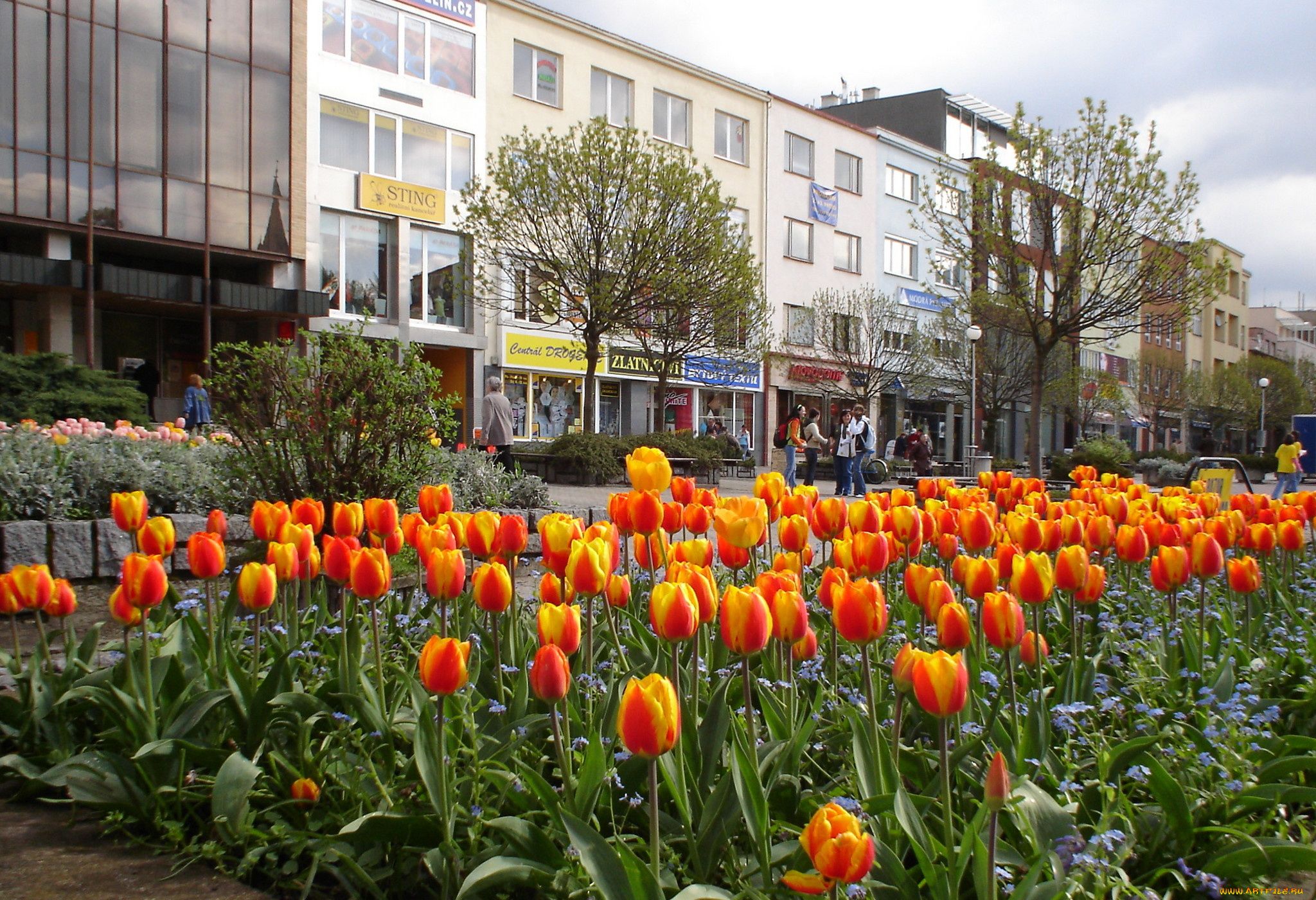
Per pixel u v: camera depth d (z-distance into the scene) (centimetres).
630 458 320
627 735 176
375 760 274
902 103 4753
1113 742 294
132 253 2269
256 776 256
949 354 3581
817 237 3844
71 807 295
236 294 2267
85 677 312
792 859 214
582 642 342
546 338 2902
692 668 297
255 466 580
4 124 1994
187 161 2230
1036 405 1928
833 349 3550
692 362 3309
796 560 328
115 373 2286
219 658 318
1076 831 221
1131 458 3055
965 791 252
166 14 2194
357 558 274
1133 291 1820
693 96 3362
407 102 2616
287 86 2392
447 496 398
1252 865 230
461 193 2281
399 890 231
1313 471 3781
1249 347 8588
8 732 310
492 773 236
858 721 228
